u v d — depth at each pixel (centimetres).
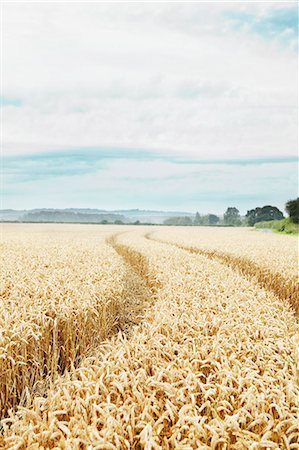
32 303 729
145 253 1783
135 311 1070
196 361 448
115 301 932
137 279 1558
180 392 386
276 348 507
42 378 585
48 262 1330
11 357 523
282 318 695
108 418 338
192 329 566
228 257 1978
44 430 344
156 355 473
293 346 515
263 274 1447
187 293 827
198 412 380
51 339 671
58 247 2031
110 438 327
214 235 4169
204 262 1500
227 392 390
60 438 339
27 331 591
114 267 1226
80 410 362
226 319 619
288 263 1526
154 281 1193
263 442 321
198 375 420
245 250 2073
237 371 430
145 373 418
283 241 3108
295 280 1237
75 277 1023
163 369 419
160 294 884
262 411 360
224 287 914
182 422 342
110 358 464
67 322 682
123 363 445
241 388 405
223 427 333
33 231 5209
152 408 361
